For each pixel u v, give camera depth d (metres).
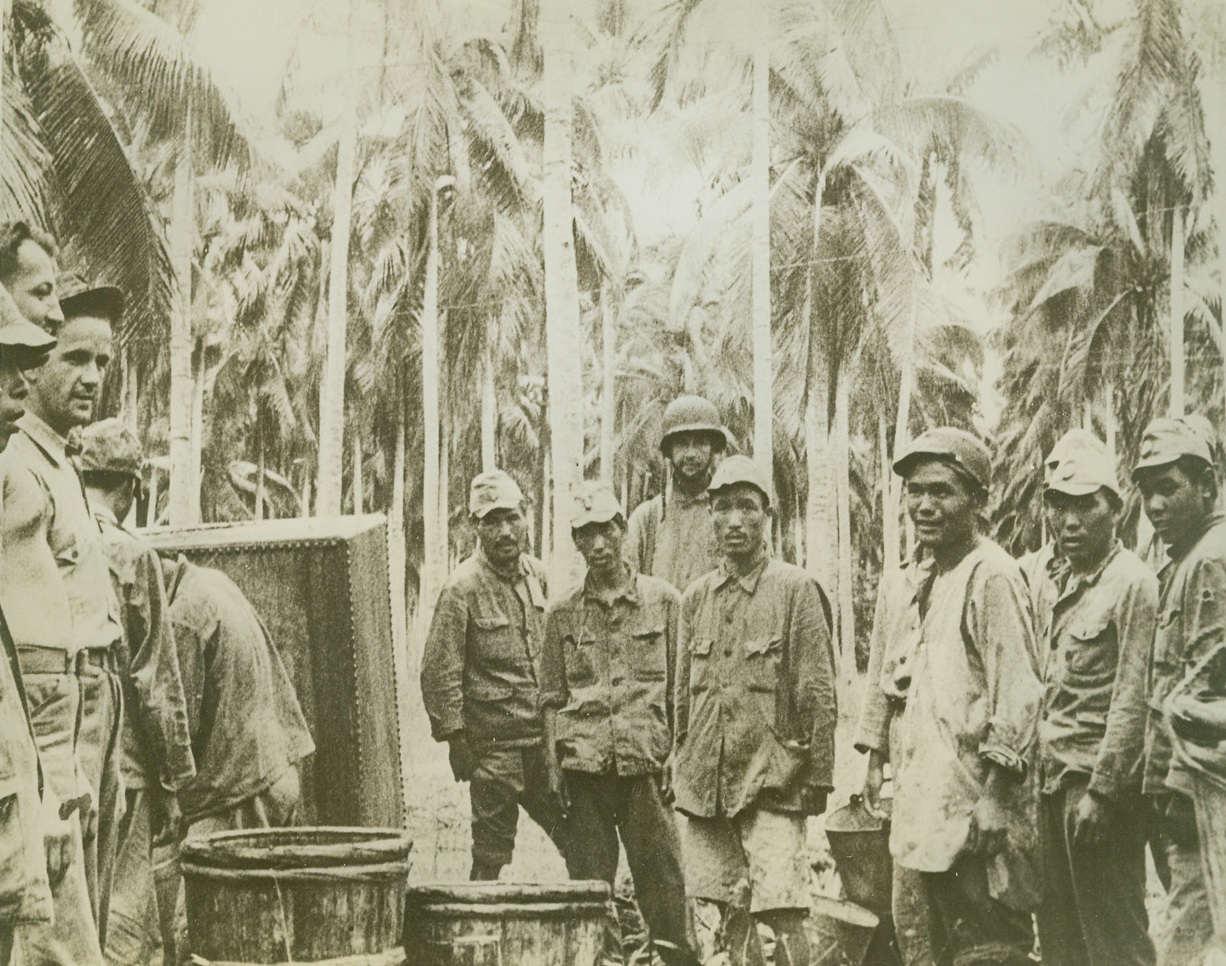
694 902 7.56
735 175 7.98
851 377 7.77
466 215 8.23
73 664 8.05
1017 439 7.60
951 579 7.57
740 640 7.68
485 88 8.28
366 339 8.29
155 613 8.12
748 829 7.56
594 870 7.66
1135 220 7.63
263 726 8.00
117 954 7.84
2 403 8.24
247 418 8.35
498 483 8.02
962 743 7.43
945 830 7.38
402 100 8.39
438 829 7.81
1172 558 7.41
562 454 7.97
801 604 7.66
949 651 7.51
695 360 7.91
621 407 7.95
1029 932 7.29
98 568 8.16
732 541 7.75
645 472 7.88
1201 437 7.48
